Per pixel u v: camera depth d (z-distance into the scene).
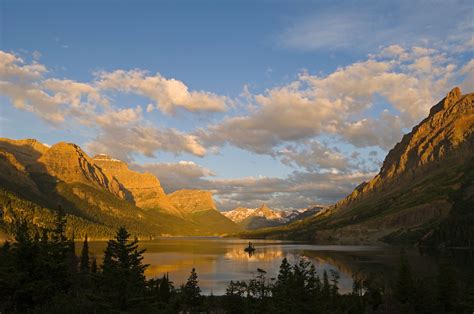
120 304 51.41
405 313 104.00
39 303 55.69
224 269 199.75
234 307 102.88
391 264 199.12
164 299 99.31
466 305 100.00
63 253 65.50
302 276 78.88
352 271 176.75
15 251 57.56
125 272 52.62
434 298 105.12
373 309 109.12
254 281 134.25
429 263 195.00
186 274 181.75
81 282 76.81
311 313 75.38
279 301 81.75
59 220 69.25
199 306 108.19
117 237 54.47
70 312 52.03
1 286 53.88
